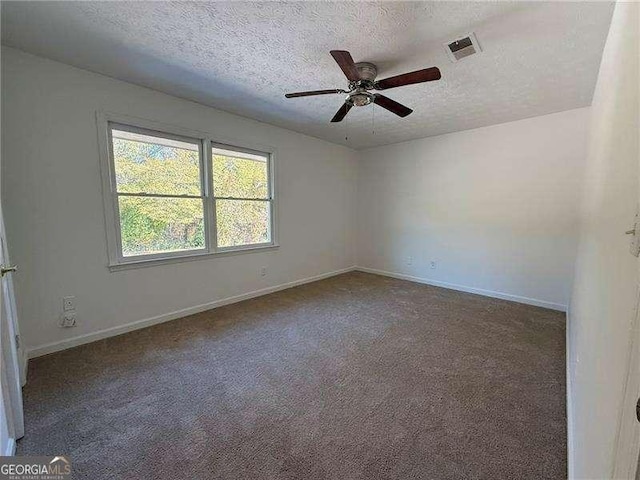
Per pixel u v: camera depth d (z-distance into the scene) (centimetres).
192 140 313
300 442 148
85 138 244
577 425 126
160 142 292
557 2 154
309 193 452
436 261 446
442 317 316
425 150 446
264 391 189
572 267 327
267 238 402
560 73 232
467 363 222
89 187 248
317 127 395
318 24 177
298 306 351
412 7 161
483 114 334
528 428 157
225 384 196
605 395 77
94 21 177
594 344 108
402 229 483
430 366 219
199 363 223
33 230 225
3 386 131
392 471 132
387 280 479
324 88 271
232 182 355
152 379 202
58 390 188
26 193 221
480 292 402
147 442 147
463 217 412
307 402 179
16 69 211
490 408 173
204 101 305
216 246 340
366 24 176
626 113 91
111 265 264
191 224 320
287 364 222
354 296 391
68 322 243
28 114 218
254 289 387
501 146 371
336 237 507
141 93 270
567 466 133
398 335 271
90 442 147
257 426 159
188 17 172
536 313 328
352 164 526
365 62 217
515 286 371
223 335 271
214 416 166
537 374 207
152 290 293
